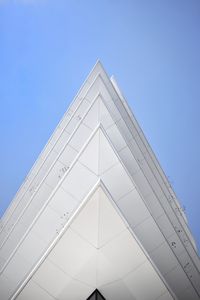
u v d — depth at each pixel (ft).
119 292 76.28
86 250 73.00
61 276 73.92
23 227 103.81
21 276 79.46
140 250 74.23
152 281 76.07
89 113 103.09
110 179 80.79
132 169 97.96
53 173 104.68
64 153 104.22
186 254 95.30
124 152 98.94
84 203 71.15
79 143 101.81
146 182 99.30
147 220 82.94
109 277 74.90
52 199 81.66
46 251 72.74
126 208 81.35
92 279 74.69
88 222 71.92
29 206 106.52
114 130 100.58
